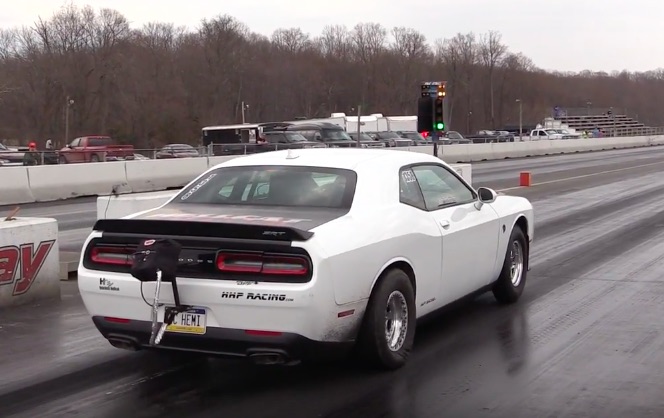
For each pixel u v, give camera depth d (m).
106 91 75.50
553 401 4.94
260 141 44.00
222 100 89.44
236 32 94.25
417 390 5.16
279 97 100.00
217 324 4.85
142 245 4.95
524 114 127.38
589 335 6.54
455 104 115.25
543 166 39.06
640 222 14.73
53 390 5.24
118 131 75.19
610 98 151.88
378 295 5.31
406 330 5.68
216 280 4.84
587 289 8.45
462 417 4.68
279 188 5.81
